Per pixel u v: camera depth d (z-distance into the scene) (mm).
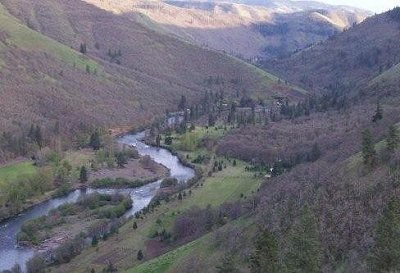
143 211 133250
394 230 53438
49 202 149750
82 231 124688
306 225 61219
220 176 154750
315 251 57750
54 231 126438
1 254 114375
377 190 75250
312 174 106562
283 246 69688
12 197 142750
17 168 162875
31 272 103438
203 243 96750
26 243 119875
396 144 86312
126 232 120688
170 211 128875
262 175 149500
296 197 89438
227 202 123812
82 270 102562
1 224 132500
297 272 55906
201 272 84750
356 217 70500
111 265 101188
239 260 79688
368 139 86188
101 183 164125
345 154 117500
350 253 64000
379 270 53625
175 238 112250
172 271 90500
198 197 136125
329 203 78125
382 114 145250
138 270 94875
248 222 94812
